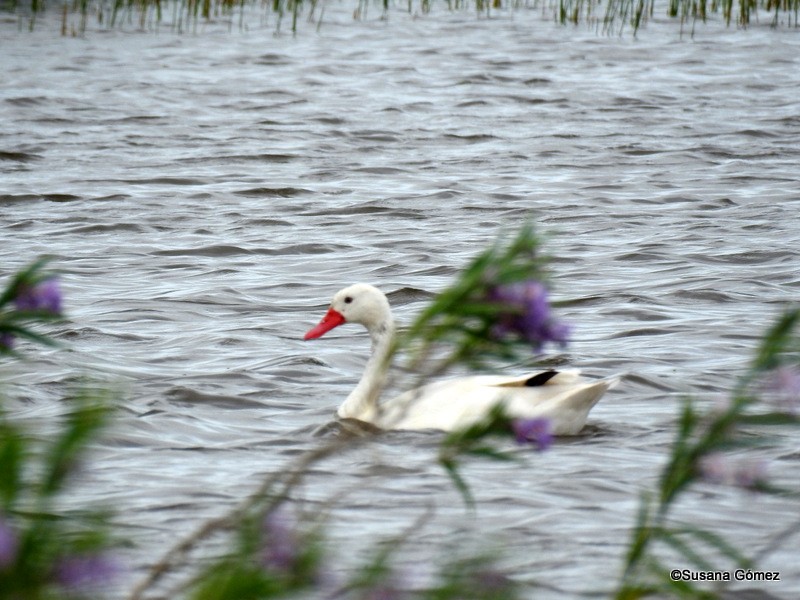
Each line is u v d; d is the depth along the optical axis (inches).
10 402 461.4
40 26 1723.7
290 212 861.8
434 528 337.4
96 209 866.8
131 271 706.8
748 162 1016.2
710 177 962.1
